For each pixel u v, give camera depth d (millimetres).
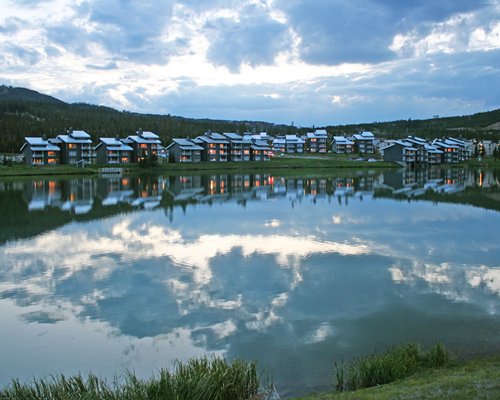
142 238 36500
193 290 23438
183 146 153250
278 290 23328
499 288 23312
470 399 10422
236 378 12508
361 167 152750
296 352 16219
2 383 14500
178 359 15922
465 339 17062
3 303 21734
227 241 35094
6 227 41625
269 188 79875
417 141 178750
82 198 64562
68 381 12977
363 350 16312
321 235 37250
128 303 21609
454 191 73438
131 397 11500
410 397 10789
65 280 25297
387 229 39656
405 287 23609
